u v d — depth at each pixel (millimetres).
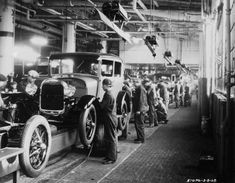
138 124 8633
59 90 6027
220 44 8734
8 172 4164
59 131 5992
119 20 9766
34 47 19750
